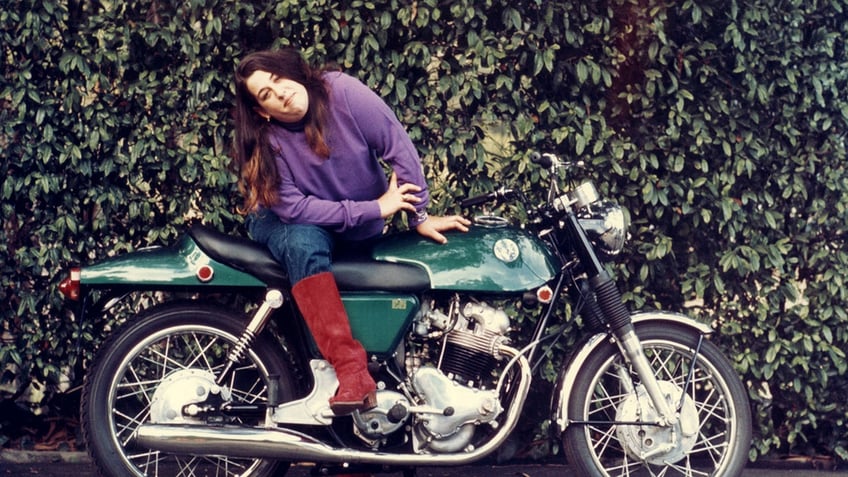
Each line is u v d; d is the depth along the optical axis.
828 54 4.62
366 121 3.75
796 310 4.77
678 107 4.52
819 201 4.73
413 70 4.48
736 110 4.63
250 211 3.89
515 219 4.57
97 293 4.30
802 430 4.95
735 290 4.77
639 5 4.53
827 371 4.80
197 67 4.43
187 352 4.57
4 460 4.61
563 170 4.57
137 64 4.46
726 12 4.53
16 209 4.55
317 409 3.82
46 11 4.36
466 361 3.87
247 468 4.15
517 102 4.50
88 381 3.85
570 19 4.50
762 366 4.78
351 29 4.41
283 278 3.80
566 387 3.98
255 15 4.41
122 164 4.48
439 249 3.85
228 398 3.85
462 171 4.57
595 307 4.06
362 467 3.97
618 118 4.65
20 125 4.42
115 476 3.84
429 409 3.79
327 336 3.68
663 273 4.72
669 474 4.74
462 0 4.40
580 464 4.00
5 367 4.60
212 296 4.68
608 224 3.99
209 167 4.46
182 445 3.74
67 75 4.42
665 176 4.64
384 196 3.80
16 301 4.61
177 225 4.54
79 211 4.56
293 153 3.75
